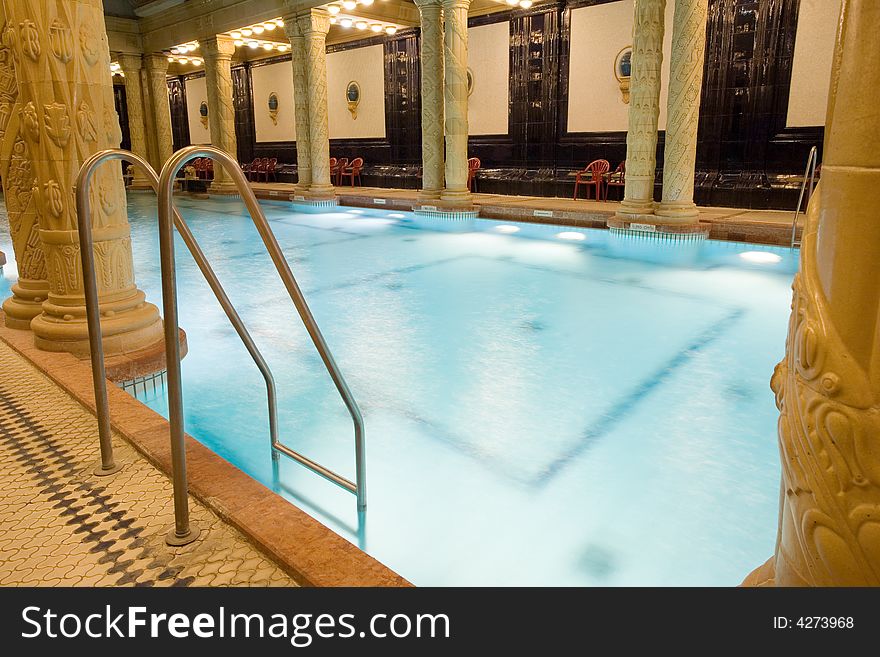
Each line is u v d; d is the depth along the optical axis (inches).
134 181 716.0
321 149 540.1
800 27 371.6
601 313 205.8
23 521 77.0
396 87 605.9
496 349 171.3
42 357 132.6
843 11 39.0
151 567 68.4
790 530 45.7
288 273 71.8
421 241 362.9
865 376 38.0
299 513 76.7
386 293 237.0
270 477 104.0
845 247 38.6
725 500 97.1
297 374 153.6
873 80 36.5
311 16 501.0
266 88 748.0
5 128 148.9
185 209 548.7
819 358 40.1
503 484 102.0
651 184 355.3
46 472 89.0
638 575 79.4
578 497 98.2
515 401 135.9
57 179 130.6
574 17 472.7
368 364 160.7
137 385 133.2
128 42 675.4
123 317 139.3
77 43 128.4
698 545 85.9
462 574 79.5
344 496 98.1
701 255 307.1
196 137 877.2
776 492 99.4
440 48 447.5
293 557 68.1
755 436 118.4
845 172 38.5
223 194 623.2
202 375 153.3
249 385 146.6
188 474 86.6
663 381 146.5
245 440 118.2
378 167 644.7
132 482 86.3
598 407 132.3
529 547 85.4
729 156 412.8
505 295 232.1
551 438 118.4
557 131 501.0
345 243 358.0
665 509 94.7
